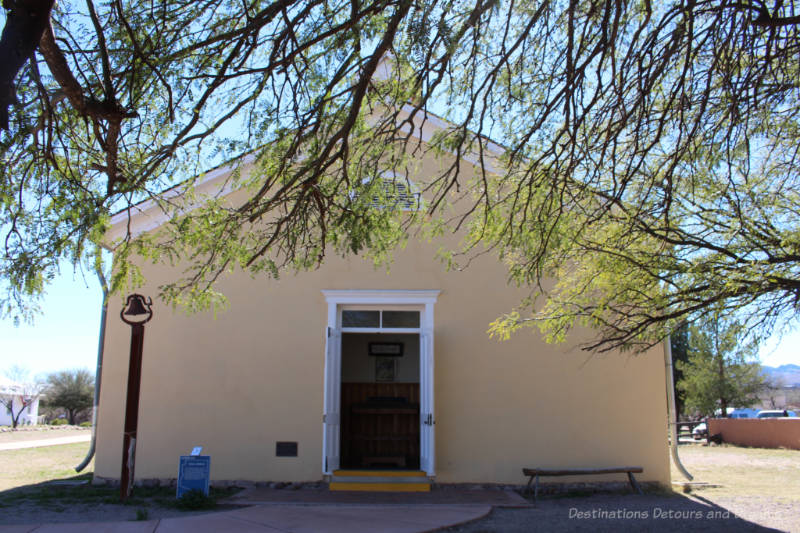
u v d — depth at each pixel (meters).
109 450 10.27
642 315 7.55
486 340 10.49
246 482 10.07
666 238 6.94
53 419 48.22
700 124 6.42
